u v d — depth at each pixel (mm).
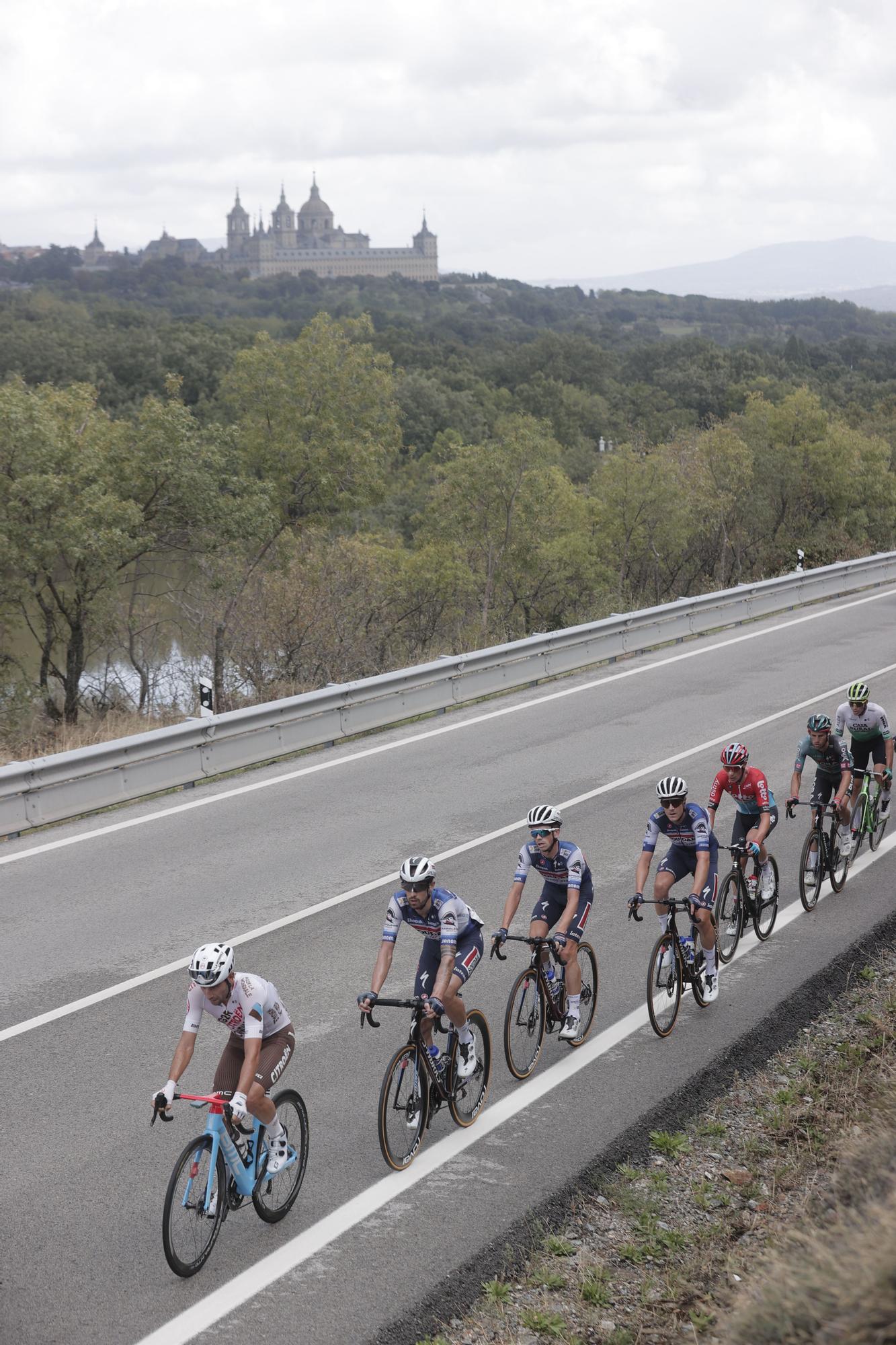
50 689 23828
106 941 9820
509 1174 6582
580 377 148750
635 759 15445
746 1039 8242
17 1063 7773
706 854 8195
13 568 22359
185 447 24531
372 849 12078
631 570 38125
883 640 23719
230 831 12758
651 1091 7512
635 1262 5918
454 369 134000
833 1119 7297
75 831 12836
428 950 6824
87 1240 5914
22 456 22062
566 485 36812
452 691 18547
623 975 9281
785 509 43031
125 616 25781
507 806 13484
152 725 18469
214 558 25672
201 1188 5637
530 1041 7738
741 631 25172
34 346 91500
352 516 40156
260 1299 5508
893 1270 4328
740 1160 6883
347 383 35281
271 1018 5926
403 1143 6613
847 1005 8930
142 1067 7719
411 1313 5430
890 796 12758
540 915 7883
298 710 16016
